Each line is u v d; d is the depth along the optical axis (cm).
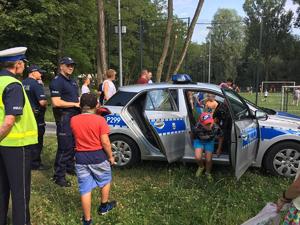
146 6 4725
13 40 2281
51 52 2425
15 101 411
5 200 459
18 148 430
